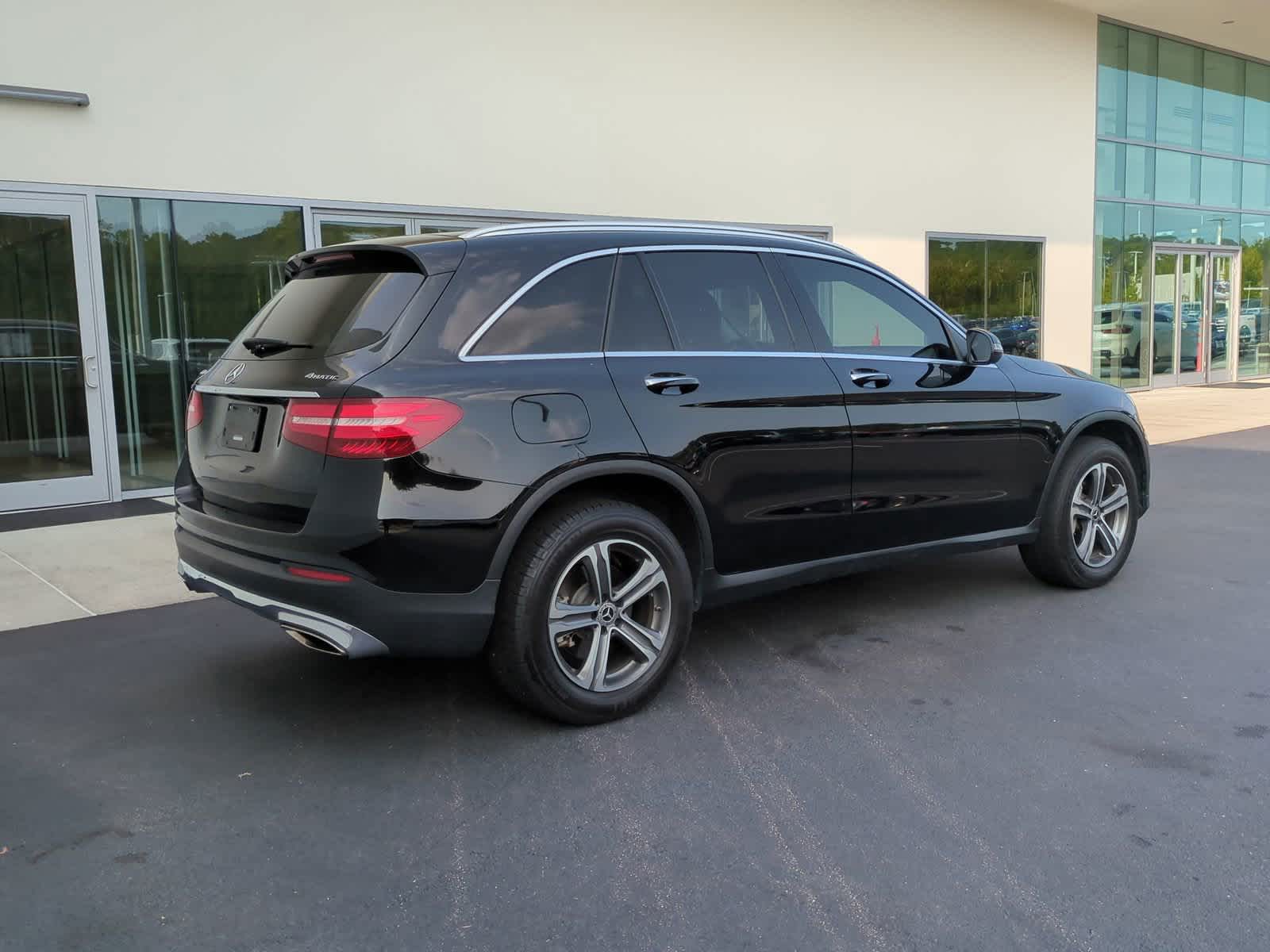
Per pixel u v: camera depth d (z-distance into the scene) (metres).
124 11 7.73
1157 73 16.69
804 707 3.66
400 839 2.78
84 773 3.20
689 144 11.14
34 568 5.83
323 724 3.56
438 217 9.50
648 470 3.50
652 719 3.57
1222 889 2.48
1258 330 19.45
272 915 2.43
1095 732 3.41
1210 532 6.53
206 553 3.46
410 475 3.02
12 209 7.43
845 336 4.26
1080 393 5.00
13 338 7.54
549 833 2.80
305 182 8.70
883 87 12.87
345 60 8.81
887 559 4.36
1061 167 15.23
